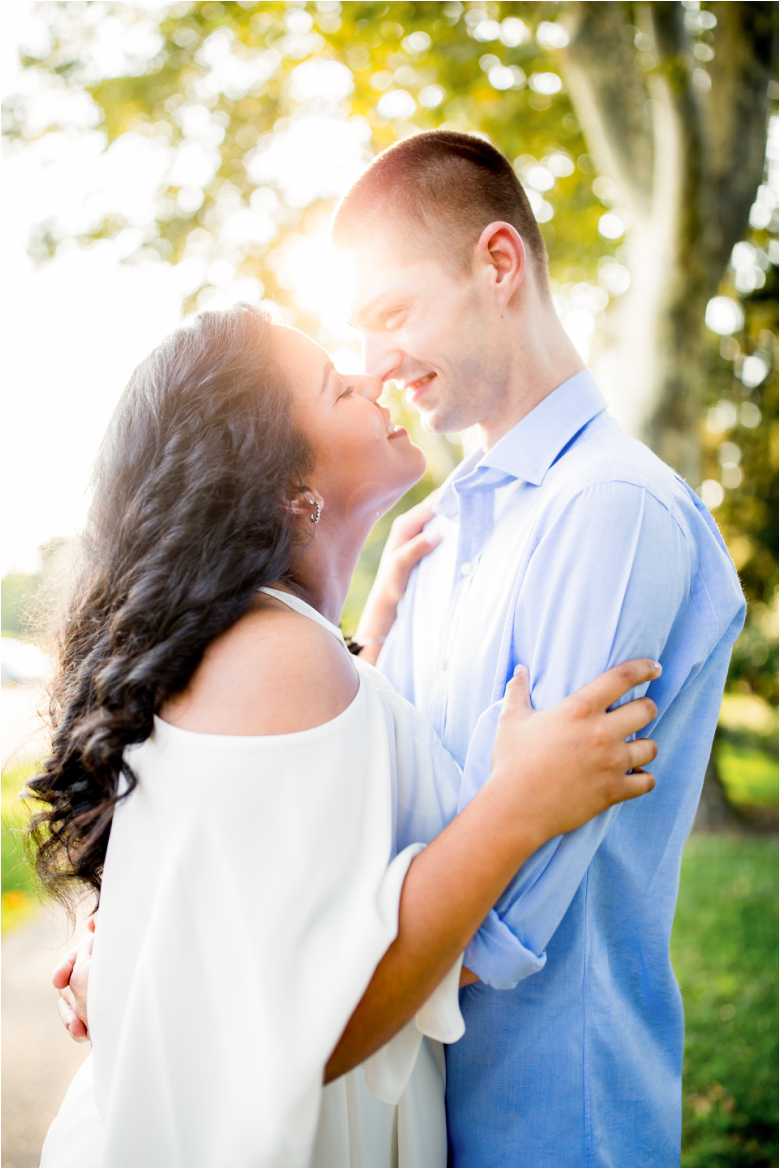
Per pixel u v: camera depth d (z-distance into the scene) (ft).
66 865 3.95
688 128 15.05
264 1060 2.73
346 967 2.90
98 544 3.95
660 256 16.17
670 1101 4.36
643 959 4.28
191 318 4.24
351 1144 3.48
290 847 3.01
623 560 3.66
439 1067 4.12
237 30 18.67
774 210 24.13
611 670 3.48
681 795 4.27
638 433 16.55
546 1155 3.90
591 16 15.74
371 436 4.25
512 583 4.25
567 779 3.28
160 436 3.85
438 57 17.93
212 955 2.97
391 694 4.26
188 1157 2.87
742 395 27.58
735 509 28.32
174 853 3.06
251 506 3.64
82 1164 3.43
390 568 5.83
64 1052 9.46
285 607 3.61
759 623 29.01
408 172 4.85
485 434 5.26
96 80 21.34
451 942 3.10
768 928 14.46
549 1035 3.92
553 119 20.03
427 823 3.79
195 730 3.21
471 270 4.83
